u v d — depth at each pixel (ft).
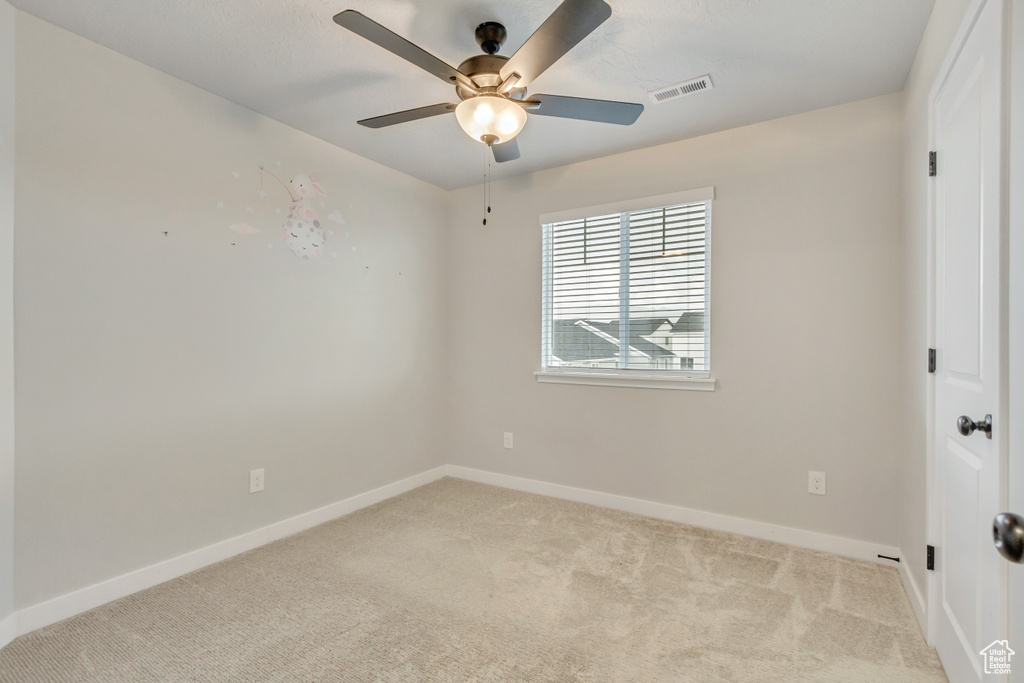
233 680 5.09
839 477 8.08
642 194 9.89
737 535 8.86
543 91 7.63
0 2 5.58
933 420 5.61
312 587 6.98
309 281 9.21
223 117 7.84
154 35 6.25
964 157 4.50
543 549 8.25
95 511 6.44
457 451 12.51
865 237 7.88
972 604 4.30
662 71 7.05
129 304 6.77
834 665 5.31
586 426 10.60
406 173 11.37
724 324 9.05
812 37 6.22
